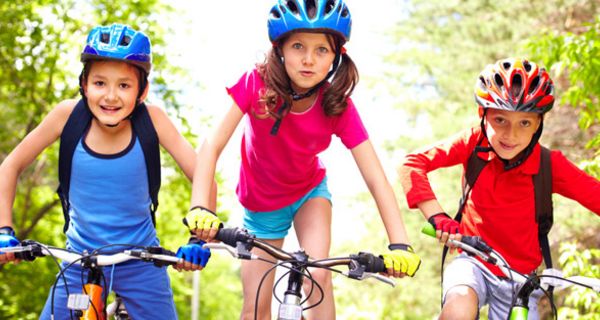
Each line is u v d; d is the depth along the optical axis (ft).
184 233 69.72
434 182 58.29
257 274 16.97
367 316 73.26
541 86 14.56
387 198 14.80
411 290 64.13
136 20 55.36
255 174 16.61
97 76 13.78
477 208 15.69
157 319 14.74
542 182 15.35
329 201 17.01
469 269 15.14
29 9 53.21
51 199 61.72
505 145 14.90
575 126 52.34
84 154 14.24
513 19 63.52
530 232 15.60
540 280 13.62
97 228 14.56
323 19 14.10
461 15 70.85
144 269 14.44
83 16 56.18
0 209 14.01
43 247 12.66
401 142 67.10
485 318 52.16
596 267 23.39
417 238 62.64
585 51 24.03
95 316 12.48
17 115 56.59
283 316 11.75
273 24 14.47
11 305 59.06
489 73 14.83
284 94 14.96
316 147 15.88
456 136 15.87
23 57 53.78
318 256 16.10
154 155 14.43
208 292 118.73
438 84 70.03
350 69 15.23
